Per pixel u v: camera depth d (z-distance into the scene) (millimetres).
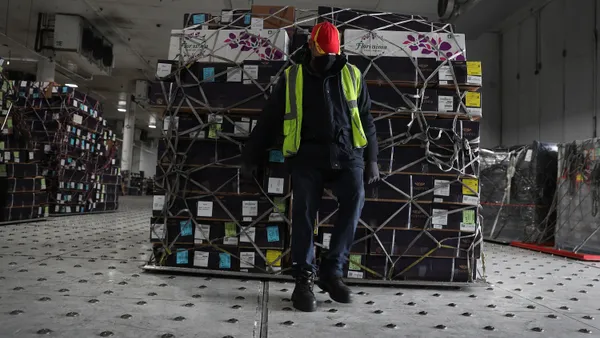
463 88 2855
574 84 8391
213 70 2822
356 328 1789
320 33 2197
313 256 2186
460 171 2744
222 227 2799
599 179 4598
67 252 3484
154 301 2100
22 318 1732
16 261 2975
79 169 8234
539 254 4887
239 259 2762
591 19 8023
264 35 2875
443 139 2787
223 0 10594
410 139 2750
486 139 10836
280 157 2732
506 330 1841
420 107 2764
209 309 2000
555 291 2725
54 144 7500
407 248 2736
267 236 2756
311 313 2002
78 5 11461
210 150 2793
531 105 9688
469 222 2760
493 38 11008
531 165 5793
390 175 2756
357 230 2754
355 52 2844
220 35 2898
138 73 18094
